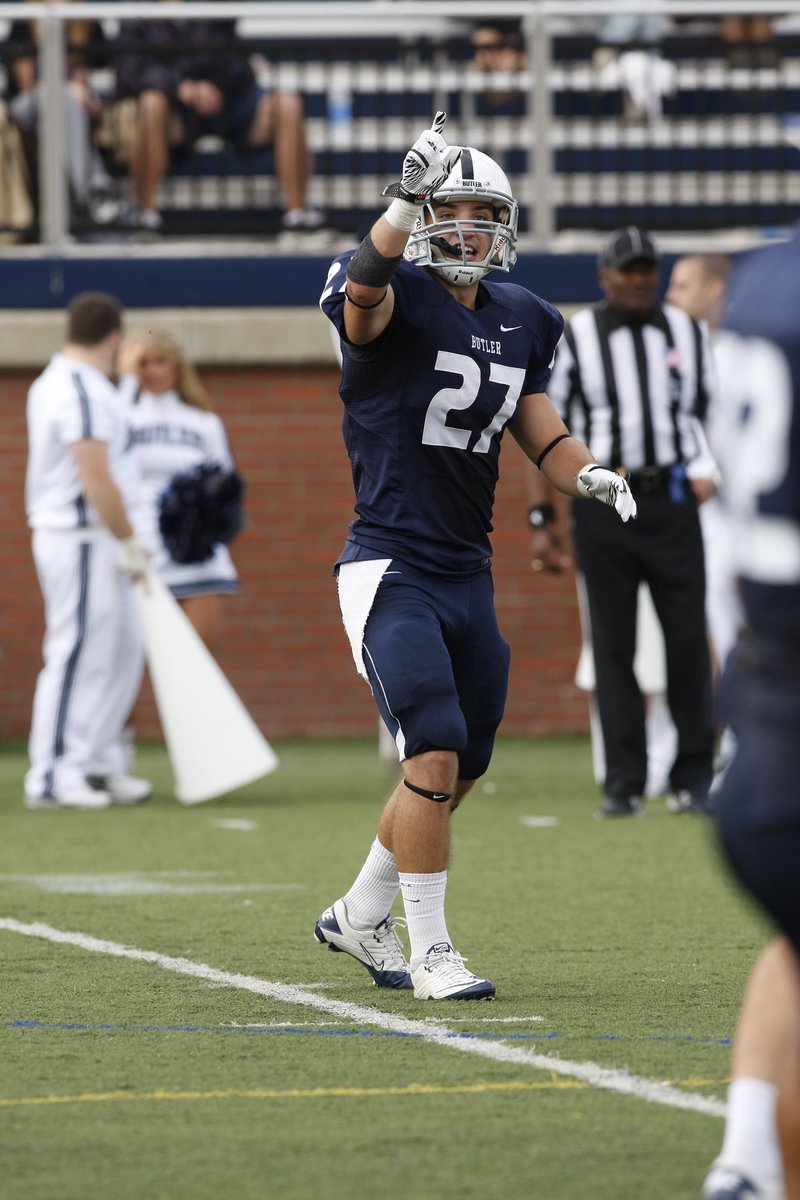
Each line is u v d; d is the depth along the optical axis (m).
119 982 17.03
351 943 16.91
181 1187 10.87
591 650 30.48
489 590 16.83
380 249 15.35
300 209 46.31
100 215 46.19
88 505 31.33
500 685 16.95
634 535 29.56
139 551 31.47
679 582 29.69
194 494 33.28
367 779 36.56
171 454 33.72
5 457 43.19
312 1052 14.22
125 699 32.62
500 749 42.19
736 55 47.25
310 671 44.06
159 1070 13.67
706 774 30.52
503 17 46.94
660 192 50.22
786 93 51.56
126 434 31.75
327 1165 11.30
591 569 29.91
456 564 16.45
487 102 48.50
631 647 30.20
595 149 46.47
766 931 19.86
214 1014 15.63
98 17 43.44
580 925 20.25
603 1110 12.48
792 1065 9.36
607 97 51.19
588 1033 14.82
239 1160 11.40
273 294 43.44
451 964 16.25
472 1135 11.91
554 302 43.31
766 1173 9.34
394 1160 11.39
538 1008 15.81
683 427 29.45
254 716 44.00
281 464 43.72
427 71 50.88
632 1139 11.80
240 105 46.03
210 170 49.38
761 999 9.57
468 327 16.20
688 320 29.64
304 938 19.47
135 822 29.89
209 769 31.77
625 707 30.27
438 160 15.09
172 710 32.00
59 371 30.97
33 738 32.38
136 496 32.31
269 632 43.91
